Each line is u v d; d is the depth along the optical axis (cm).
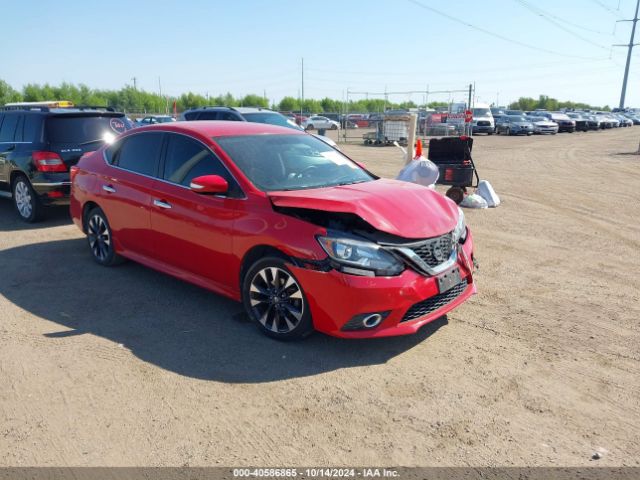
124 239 542
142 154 522
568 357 389
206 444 290
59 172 755
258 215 403
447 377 360
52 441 292
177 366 373
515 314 466
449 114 2591
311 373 365
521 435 299
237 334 423
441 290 387
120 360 381
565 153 2162
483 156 2028
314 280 369
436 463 276
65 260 613
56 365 373
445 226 403
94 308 474
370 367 373
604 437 298
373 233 371
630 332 432
